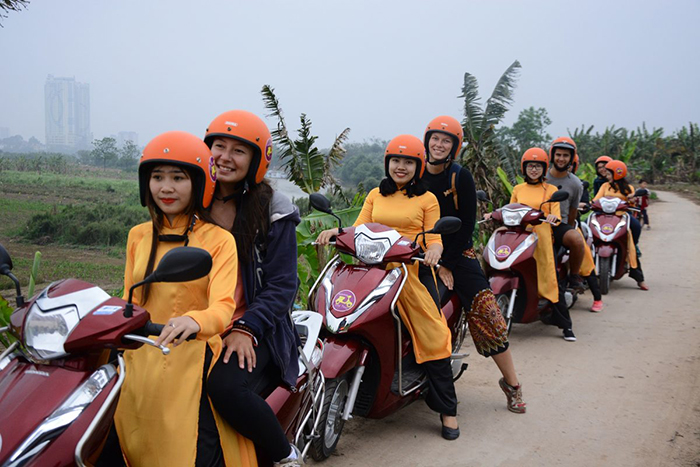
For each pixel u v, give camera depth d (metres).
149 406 2.34
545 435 4.32
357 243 3.92
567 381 5.40
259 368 2.63
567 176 7.17
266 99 6.89
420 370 4.27
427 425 4.46
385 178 4.36
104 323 1.97
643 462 3.94
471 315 4.64
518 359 6.02
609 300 8.66
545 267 6.40
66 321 1.97
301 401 2.97
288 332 2.82
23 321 2.00
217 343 2.46
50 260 21.36
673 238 15.19
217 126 2.58
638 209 10.09
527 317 6.40
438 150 4.48
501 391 5.16
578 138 37.97
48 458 1.83
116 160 108.25
